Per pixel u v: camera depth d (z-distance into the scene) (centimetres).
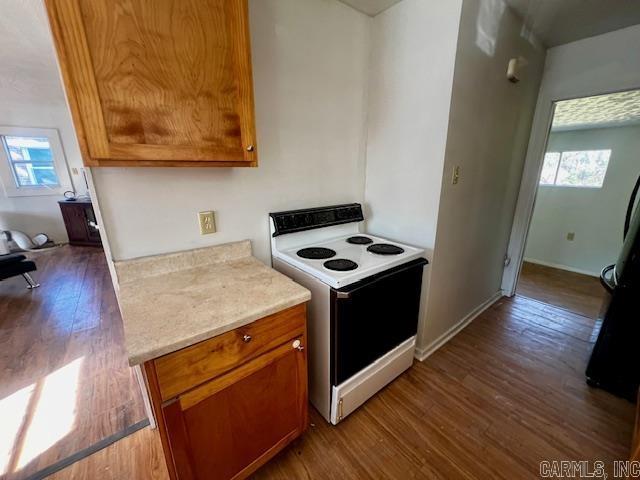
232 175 143
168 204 127
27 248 461
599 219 369
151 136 92
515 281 288
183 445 87
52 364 193
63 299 291
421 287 177
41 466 126
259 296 106
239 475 107
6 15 179
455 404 157
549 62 234
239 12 101
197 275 127
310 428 142
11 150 458
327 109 174
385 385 167
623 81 203
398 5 164
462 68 150
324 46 162
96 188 110
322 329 134
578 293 304
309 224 174
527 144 252
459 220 189
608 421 146
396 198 189
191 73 95
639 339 150
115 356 201
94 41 78
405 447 133
